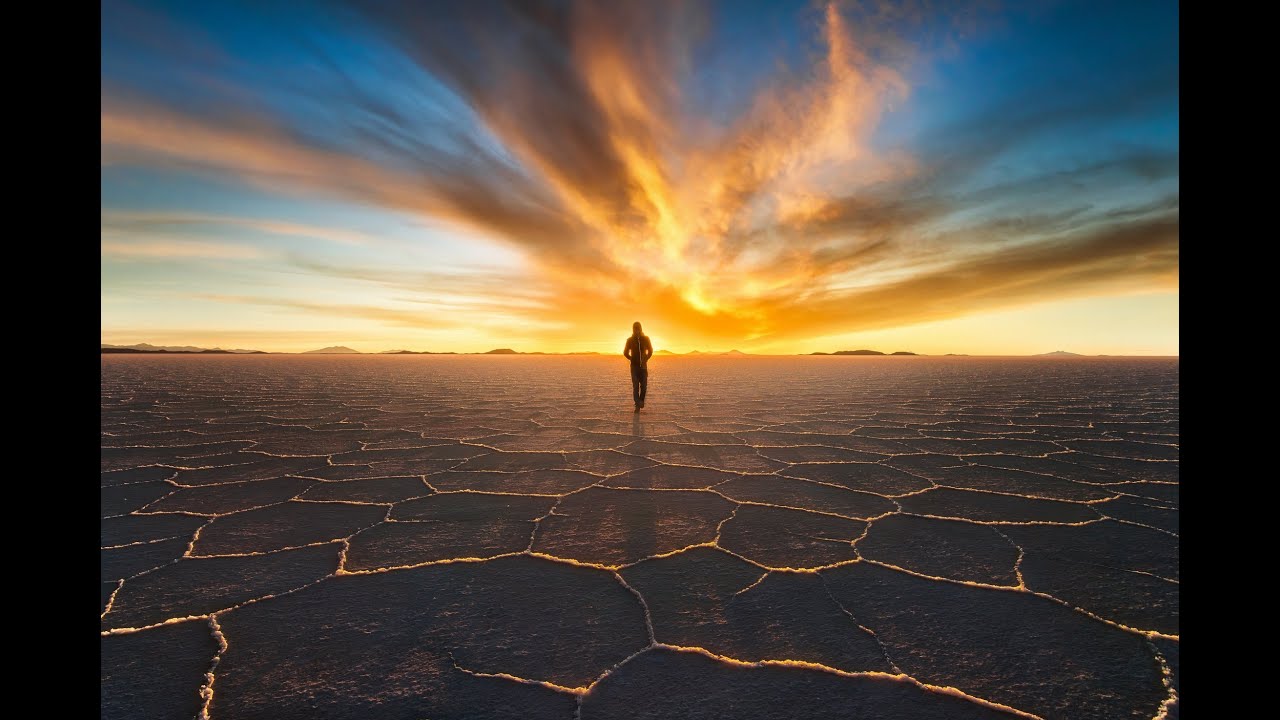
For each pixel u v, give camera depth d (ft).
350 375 90.53
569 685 5.95
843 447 20.34
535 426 26.30
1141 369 126.21
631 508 12.51
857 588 8.29
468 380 73.61
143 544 10.26
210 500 13.26
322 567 9.16
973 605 7.75
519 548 10.02
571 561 9.41
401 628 7.16
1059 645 6.70
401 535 10.75
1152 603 7.79
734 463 17.44
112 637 6.91
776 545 10.14
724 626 7.18
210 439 22.50
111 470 16.61
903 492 13.85
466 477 15.60
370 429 25.34
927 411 32.94
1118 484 14.62
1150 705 5.60
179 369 119.75
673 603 7.84
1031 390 52.37
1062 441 21.71
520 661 6.41
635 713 5.49
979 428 25.41
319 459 18.26
